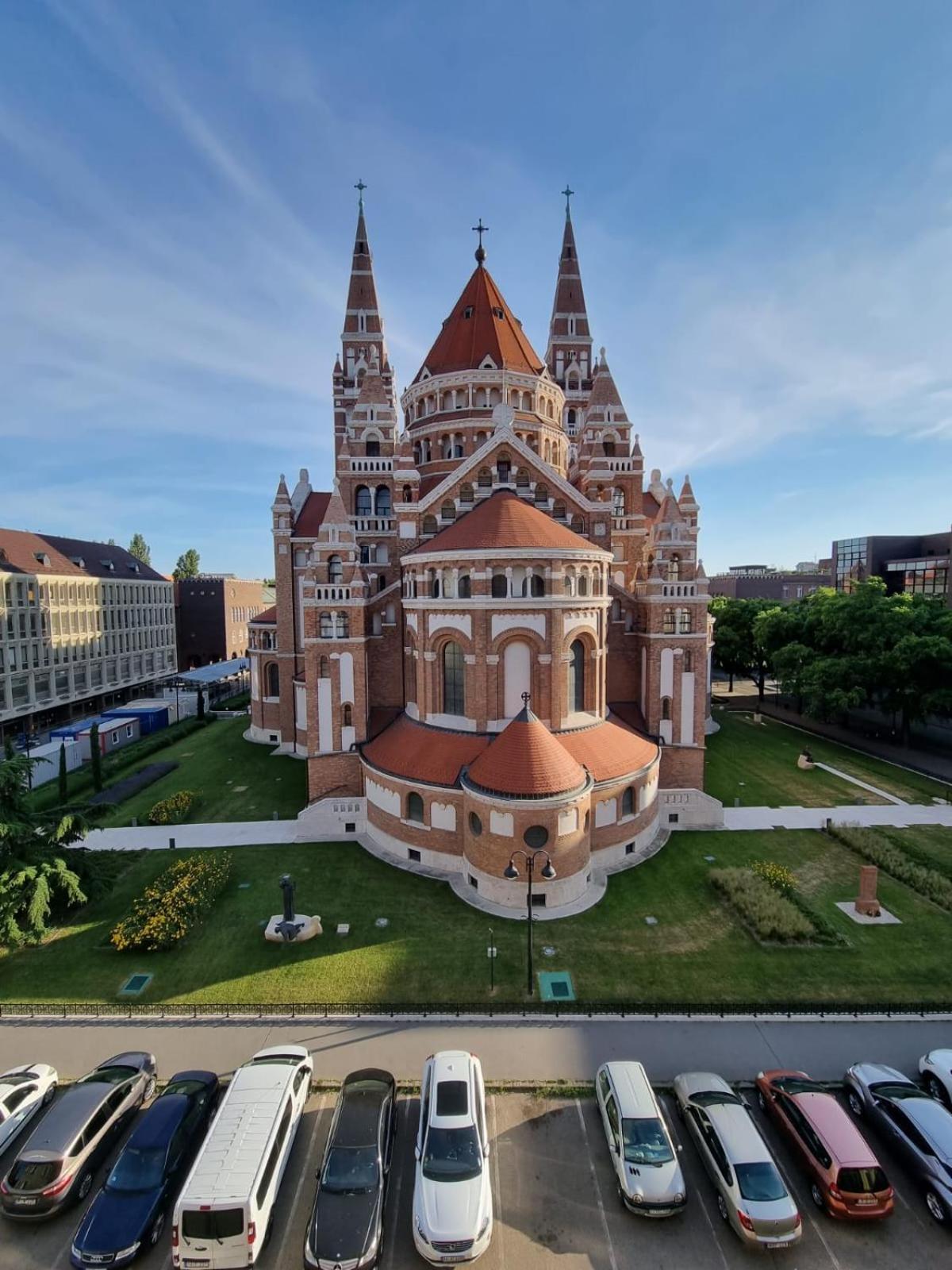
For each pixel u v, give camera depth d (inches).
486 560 1488.7
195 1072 829.8
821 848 1569.9
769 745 2518.5
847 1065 874.8
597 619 1620.3
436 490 1802.4
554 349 2994.6
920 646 2196.1
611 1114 745.6
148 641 4190.5
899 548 3919.8
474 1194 642.2
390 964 1107.3
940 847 1568.7
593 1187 710.5
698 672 1724.9
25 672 3080.7
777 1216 629.6
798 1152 720.3
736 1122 713.0
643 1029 943.7
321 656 1685.5
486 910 1280.8
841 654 2600.9
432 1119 708.7
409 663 1798.7
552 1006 987.3
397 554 2027.6
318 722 1696.6
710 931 1203.9
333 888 1374.3
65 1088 849.5
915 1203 689.6
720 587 6766.7
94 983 1064.2
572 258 2984.7
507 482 1811.0
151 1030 952.3
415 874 1435.8
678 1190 661.9
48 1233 665.0
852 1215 652.7
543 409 2218.3
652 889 1362.0
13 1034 946.7
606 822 1457.9
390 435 2110.0
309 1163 741.3
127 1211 641.6
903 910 1272.1
